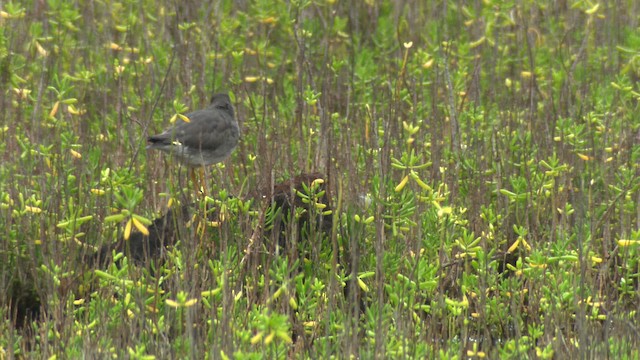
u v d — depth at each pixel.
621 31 18.83
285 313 10.17
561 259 10.52
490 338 10.23
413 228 11.42
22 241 11.30
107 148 14.43
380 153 11.20
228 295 9.95
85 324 9.94
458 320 10.47
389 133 12.26
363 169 13.05
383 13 20.05
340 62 15.44
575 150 12.96
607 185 12.91
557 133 14.66
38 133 13.98
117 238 11.61
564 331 10.54
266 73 16.67
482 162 13.36
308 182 11.53
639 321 10.62
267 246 11.47
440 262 11.02
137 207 12.35
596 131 14.12
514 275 11.52
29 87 16.14
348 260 11.30
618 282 11.55
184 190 12.80
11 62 15.52
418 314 10.88
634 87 17.17
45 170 12.62
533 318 10.80
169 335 10.21
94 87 16.73
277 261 10.77
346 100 16.69
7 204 11.33
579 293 10.55
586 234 11.44
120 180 11.52
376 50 18.70
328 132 12.76
